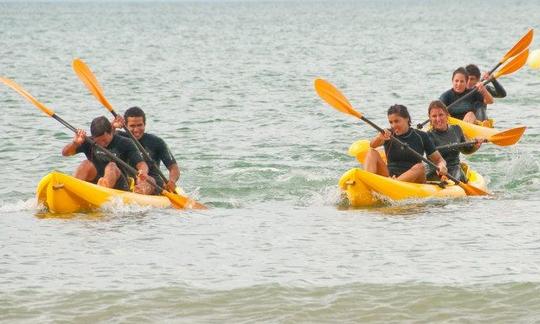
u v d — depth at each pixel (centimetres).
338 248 1769
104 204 2092
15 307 1420
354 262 1664
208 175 2611
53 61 7888
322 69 6981
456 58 8138
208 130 3616
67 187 2069
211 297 1466
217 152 3044
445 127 2433
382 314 1391
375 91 5259
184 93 5147
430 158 2316
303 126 3728
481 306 1415
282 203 2239
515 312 1386
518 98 4700
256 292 1485
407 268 1619
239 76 6341
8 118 3856
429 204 2192
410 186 2234
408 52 9050
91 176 2186
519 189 2395
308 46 10356
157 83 5794
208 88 5447
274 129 3638
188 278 1569
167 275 1586
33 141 3247
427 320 1364
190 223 1994
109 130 2181
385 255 1711
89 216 2048
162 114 4172
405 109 2292
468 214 2067
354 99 4834
